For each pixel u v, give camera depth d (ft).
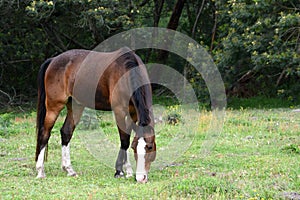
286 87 61.57
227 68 56.59
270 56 49.70
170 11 78.33
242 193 20.40
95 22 56.70
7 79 66.69
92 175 25.58
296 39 51.11
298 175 23.45
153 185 22.33
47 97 26.89
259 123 41.34
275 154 29.99
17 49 61.31
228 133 37.60
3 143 34.86
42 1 50.80
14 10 55.67
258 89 63.57
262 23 51.31
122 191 21.17
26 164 28.27
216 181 21.63
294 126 39.65
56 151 32.68
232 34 54.49
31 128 41.57
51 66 27.02
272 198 19.81
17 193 21.40
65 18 60.85
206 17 73.00
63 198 20.31
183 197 20.17
